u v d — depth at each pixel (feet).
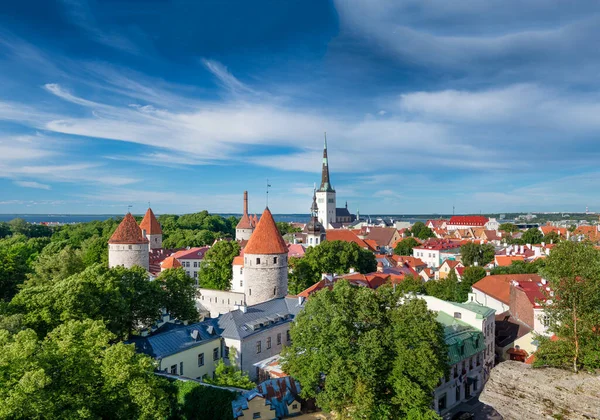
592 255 121.60
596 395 87.10
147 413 106.42
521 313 244.01
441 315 227.40
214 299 316.81
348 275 321.73
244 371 190.08
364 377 138.51
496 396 97.35
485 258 445.37
